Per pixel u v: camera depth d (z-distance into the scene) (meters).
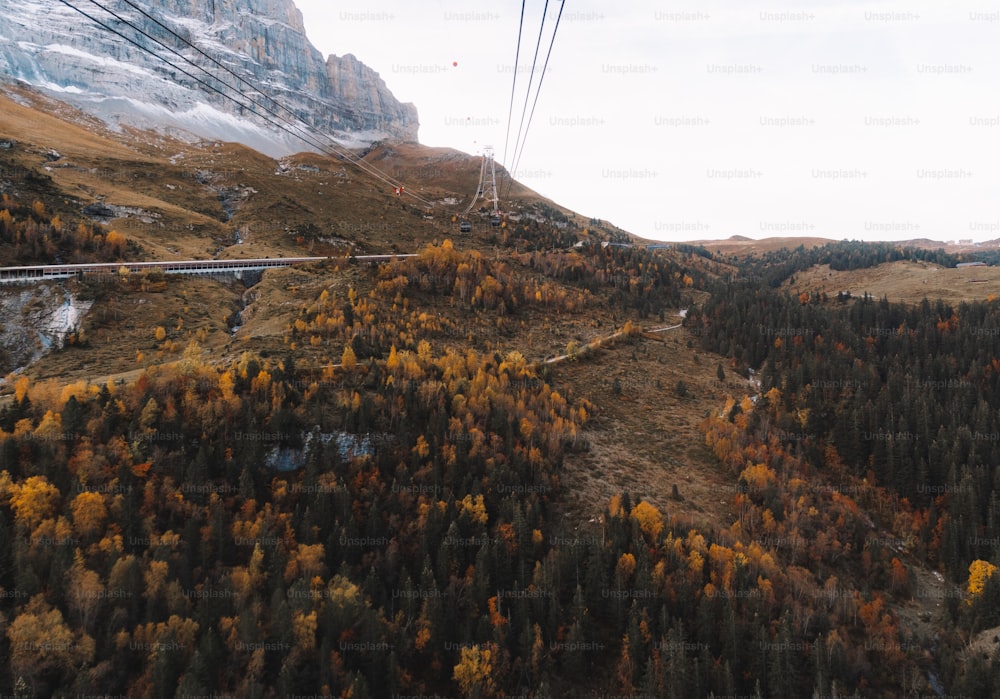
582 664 96.75
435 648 95.12
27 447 97.62
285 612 86.81
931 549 138.88
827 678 95.62
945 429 167.00
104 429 102.69
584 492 135.00
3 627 75.62
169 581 87.69
